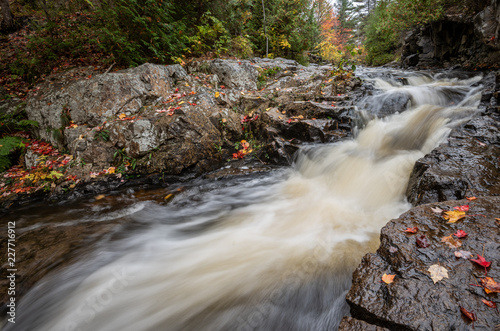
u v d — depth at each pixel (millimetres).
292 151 5320
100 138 4992
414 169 3387
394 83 8469
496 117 3975
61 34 8297
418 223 2098
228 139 5895
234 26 9172
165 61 7090
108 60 6652
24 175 4723
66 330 2193
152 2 6027
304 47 11688
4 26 8867
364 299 1619
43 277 2738
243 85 6883
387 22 11039
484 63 8211
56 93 5410
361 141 5305
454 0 9180
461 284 1531
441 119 4789
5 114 5586
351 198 3979
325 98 6438
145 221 3855
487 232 1866
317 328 2027
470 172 2795
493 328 1284
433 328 1346
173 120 5047
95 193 4609
